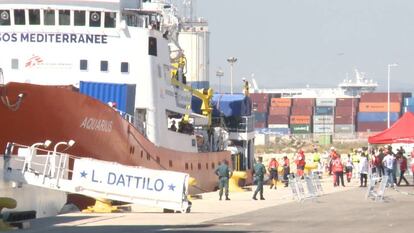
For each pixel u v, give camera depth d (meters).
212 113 140.38
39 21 89.62
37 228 60.25
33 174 68.62
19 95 71.62
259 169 95.69
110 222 64.81
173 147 103.19
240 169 140.62
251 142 147.00
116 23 91.38
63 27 90.12
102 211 74.94
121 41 91.88
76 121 76.75
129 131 86.31
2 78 75.38
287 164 133.88
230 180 115.75
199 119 126.31
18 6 89.31
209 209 80.31
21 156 69.12
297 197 95.75
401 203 87.94
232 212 76.25
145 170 74.06
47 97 73.44
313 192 95.50
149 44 93.31
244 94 147.50
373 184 97.31
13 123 72.44
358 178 150.38
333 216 70.94
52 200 73.00
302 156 134.25
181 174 74.44
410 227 59.62
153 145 93.31
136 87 92.44
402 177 127.69
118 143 84.12
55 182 70.12
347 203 88.31
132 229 58.97
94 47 90.81
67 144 72.56
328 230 57.56
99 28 91.00
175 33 113.62
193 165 109.81
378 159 123.44
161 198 74.25
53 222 64.69
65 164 71.81
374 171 124.19
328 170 172.00
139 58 92.56
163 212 75.06
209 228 59.69
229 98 141.75
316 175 104.75
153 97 94.25
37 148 71.50
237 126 141.88
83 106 77.12
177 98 107.50
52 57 89.75
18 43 89.62
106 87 90.00
